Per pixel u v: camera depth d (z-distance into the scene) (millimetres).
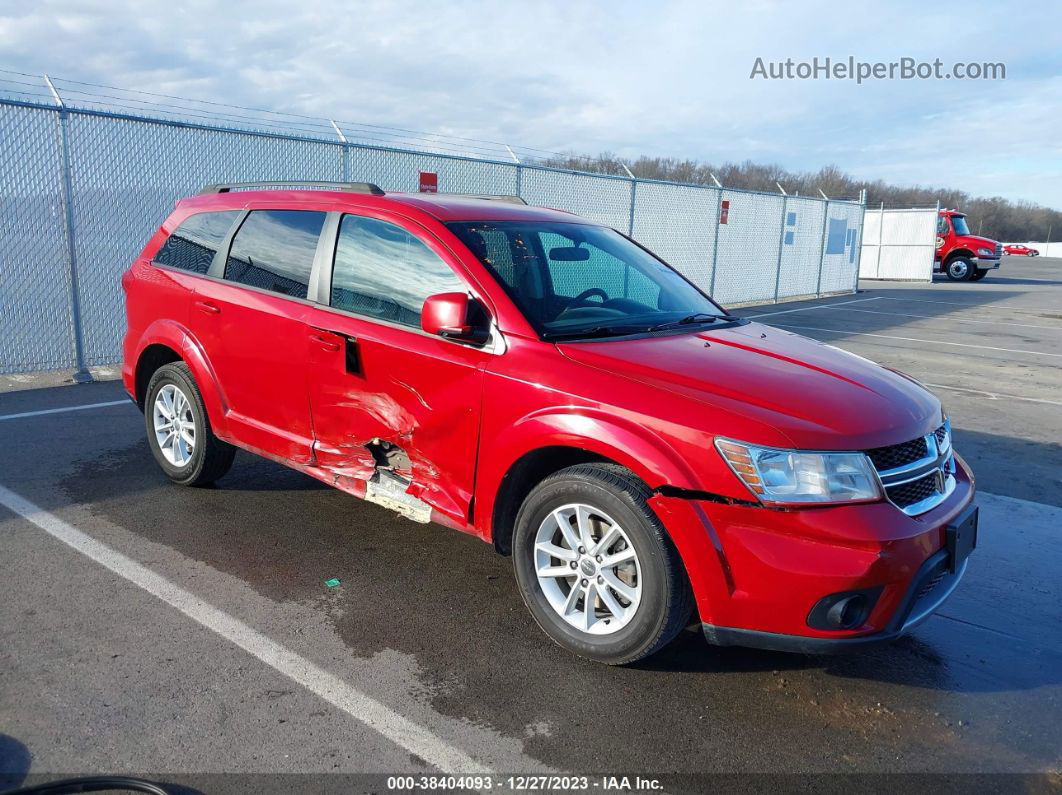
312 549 4250
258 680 3049
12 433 6176
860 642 2867
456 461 3568
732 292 18266
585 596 3242
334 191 4402
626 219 14484
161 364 5273
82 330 8211
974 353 12242
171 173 8602
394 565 4113
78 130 7887
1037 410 8445
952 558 3111
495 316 3518
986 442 7098
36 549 4090
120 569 3910
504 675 3168
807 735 2893
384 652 3297
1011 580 4309
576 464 3303
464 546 4391
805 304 19500
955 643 3619
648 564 3002
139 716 2795
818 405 3080
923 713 3064
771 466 2842
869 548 2820
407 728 2814
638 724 2902
